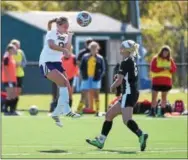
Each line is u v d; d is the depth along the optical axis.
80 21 38.50
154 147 38.94
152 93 59.72
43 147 38.38
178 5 125.06
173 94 86.00
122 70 35.50
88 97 61.62
